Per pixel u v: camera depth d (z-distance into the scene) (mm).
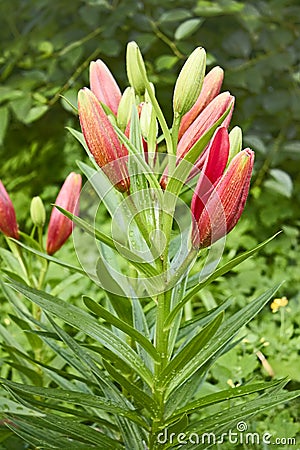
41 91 2176
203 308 1725
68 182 1228
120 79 2279
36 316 1271
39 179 2396
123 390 1180
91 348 996
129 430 1080
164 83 2246
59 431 1062
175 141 930
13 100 2068
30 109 2092
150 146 951
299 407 1366
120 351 1014
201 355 1019
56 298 1002
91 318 1006
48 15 2273
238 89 2299
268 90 2234
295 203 2193
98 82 1038
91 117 926
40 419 1061
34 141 2447
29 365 1288
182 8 2229
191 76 909
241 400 1369
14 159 2434
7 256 1305
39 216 1235
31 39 2258
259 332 1496
